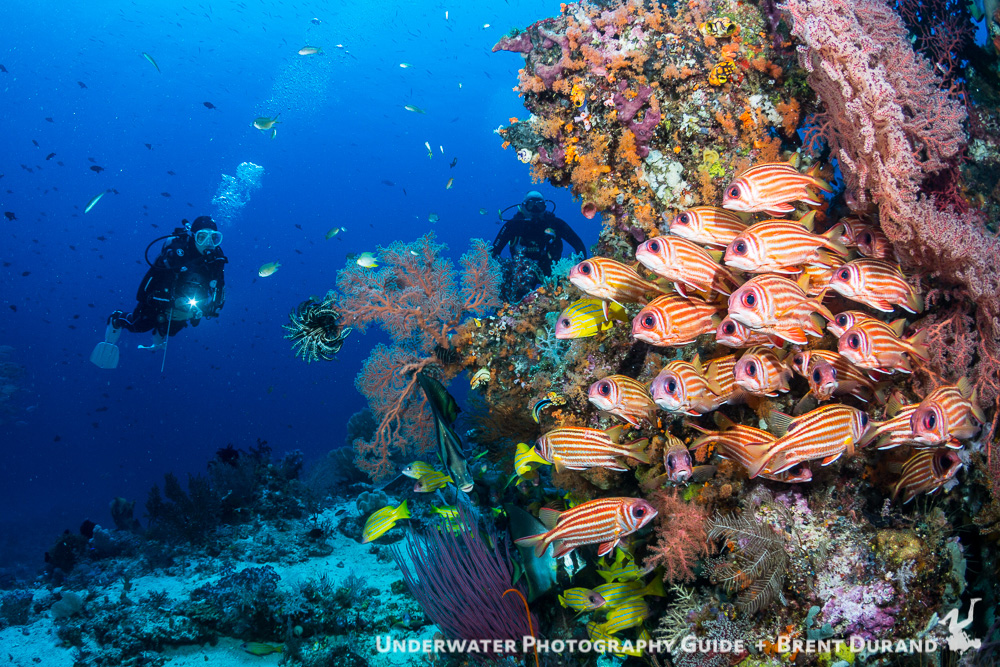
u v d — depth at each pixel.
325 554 7.16
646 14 3.99
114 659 5.20
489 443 5.23
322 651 4.87
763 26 3.90
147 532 8.25
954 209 3.53
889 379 2.86
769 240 2.50
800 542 2.88
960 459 2.77
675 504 3.23
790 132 3.88
